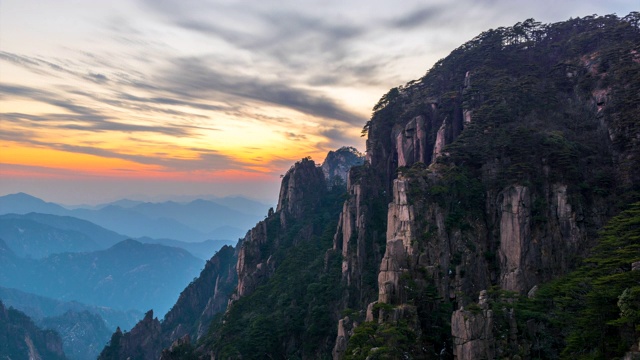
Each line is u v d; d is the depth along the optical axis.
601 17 137.38
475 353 57.53
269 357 106.38
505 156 89.56
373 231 112.56
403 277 73.50
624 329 52.47
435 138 119.31
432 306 72.94
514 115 100.06
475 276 79.50
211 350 124.12
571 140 90.62
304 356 103.19
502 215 81.06
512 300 66.94
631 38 113.00
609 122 89.88
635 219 59.19
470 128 98.06
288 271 134.88
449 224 82.25
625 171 81.00
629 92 88.19
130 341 182.50
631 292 49.94
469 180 88.31
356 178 125.88
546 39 138.88
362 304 98.69
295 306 115.88
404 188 82.69
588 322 55.62
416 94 137.62
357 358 62.25
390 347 61.97
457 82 131.12
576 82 104.88
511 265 77.88
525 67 121.38
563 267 76.88
